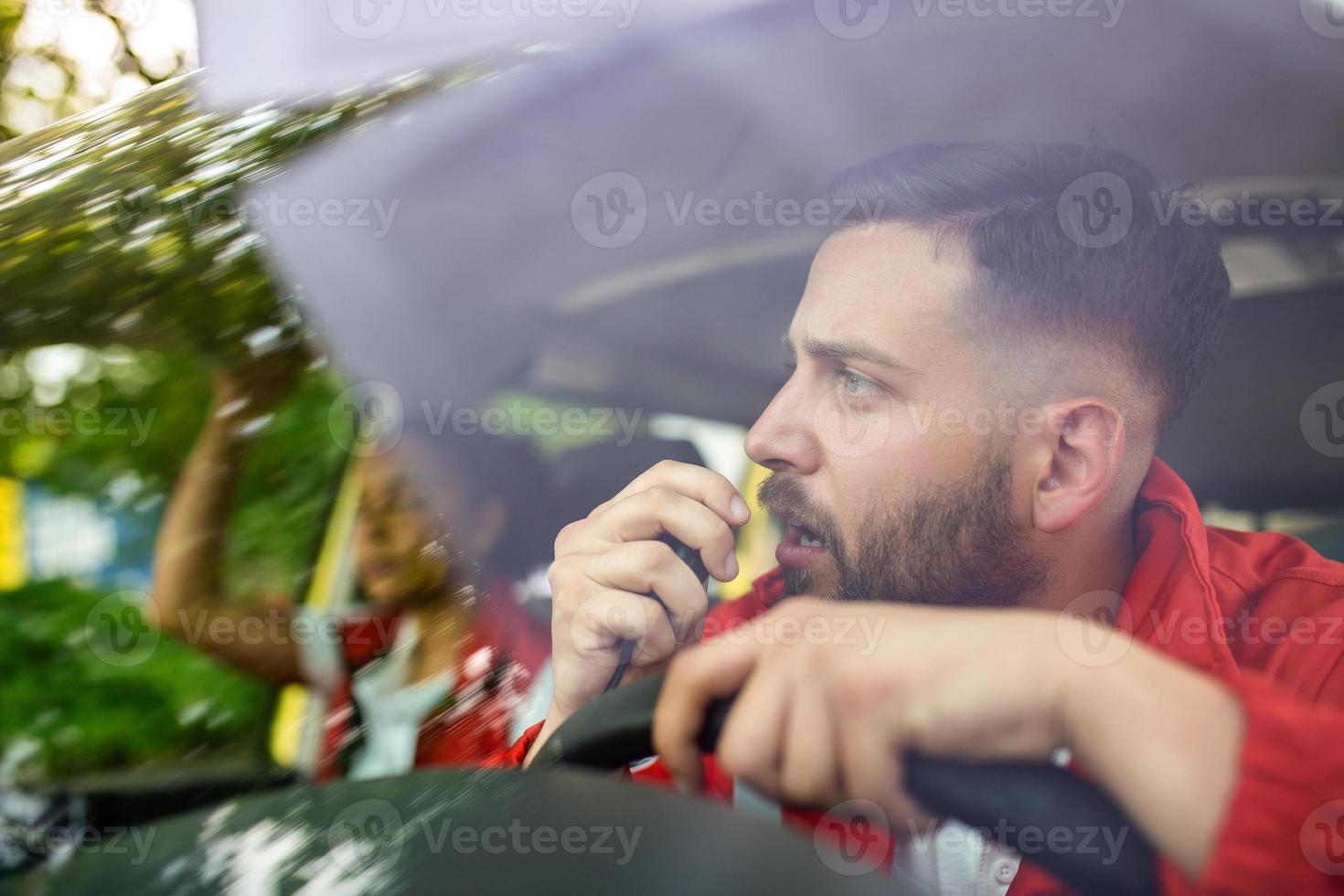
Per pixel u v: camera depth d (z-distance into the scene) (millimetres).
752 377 712
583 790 584
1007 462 656
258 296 859
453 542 709
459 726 655
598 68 973
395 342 796
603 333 756
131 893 565
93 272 951
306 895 533
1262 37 832
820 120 849
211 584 738
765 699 573
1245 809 517
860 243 731
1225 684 557
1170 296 694
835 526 656
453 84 1045
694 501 660
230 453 783
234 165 1062
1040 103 821
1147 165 768
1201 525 651
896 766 550
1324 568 627
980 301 682
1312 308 717
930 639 570
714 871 521
